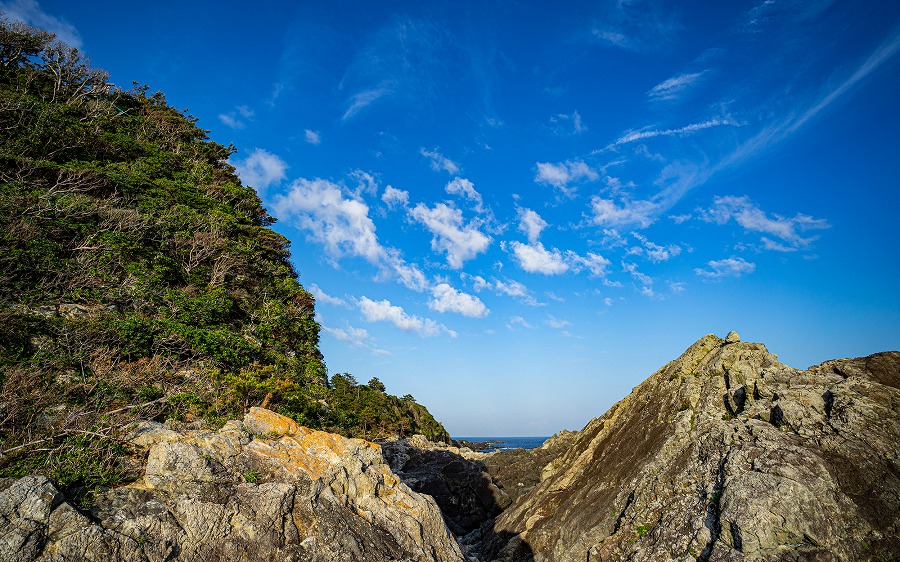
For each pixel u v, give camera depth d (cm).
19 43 4084
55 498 1044
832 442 1753
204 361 2098
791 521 1541
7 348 1509
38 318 1656
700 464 2000
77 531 1020
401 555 1509
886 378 2042
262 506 1319
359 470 1664
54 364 1556
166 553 1112
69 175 2606
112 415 1464
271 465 1478
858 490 1608
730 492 1700
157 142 4366
